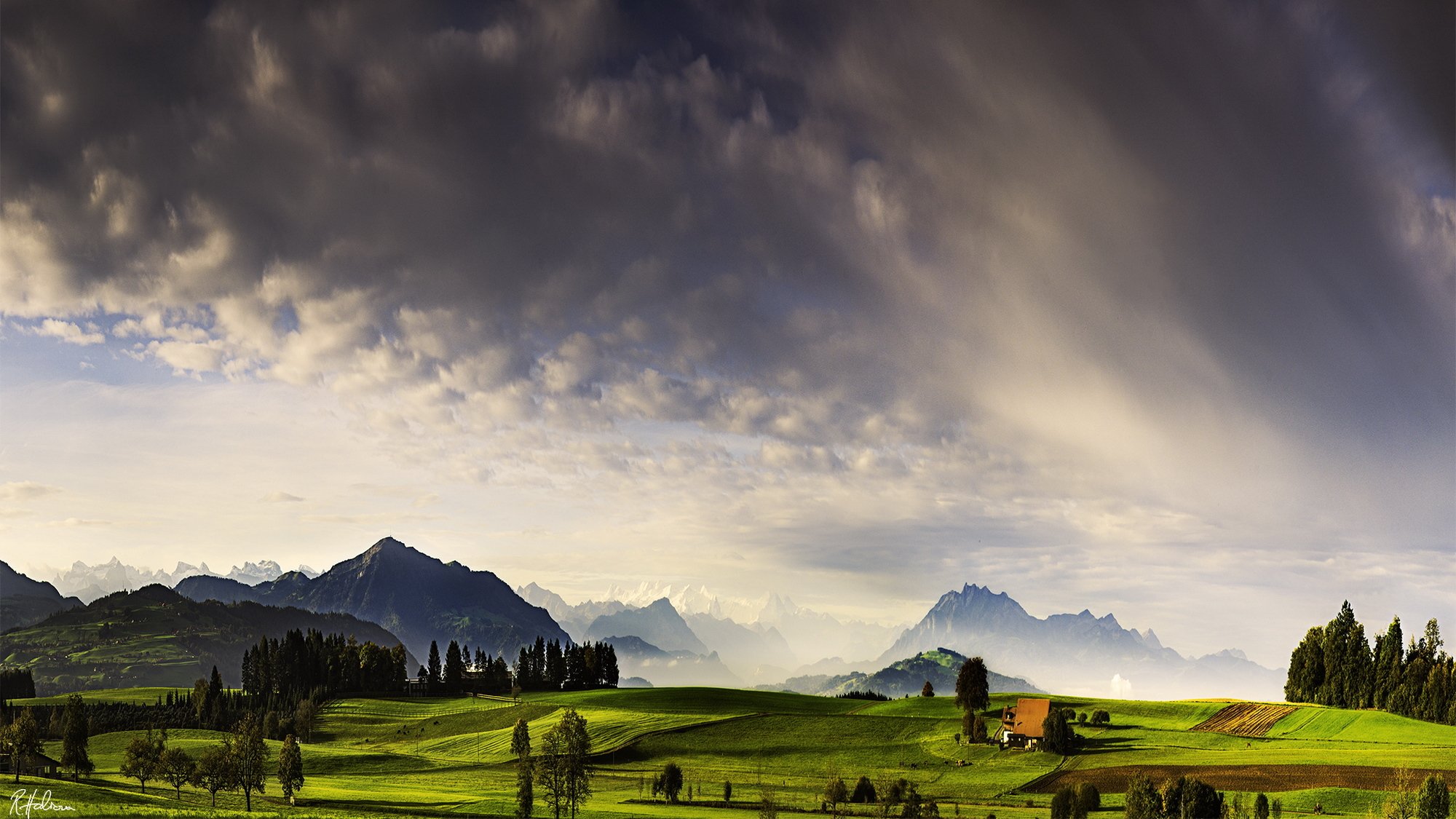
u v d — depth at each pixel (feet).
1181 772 511.81
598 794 522.88
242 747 476.13
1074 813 435.53
